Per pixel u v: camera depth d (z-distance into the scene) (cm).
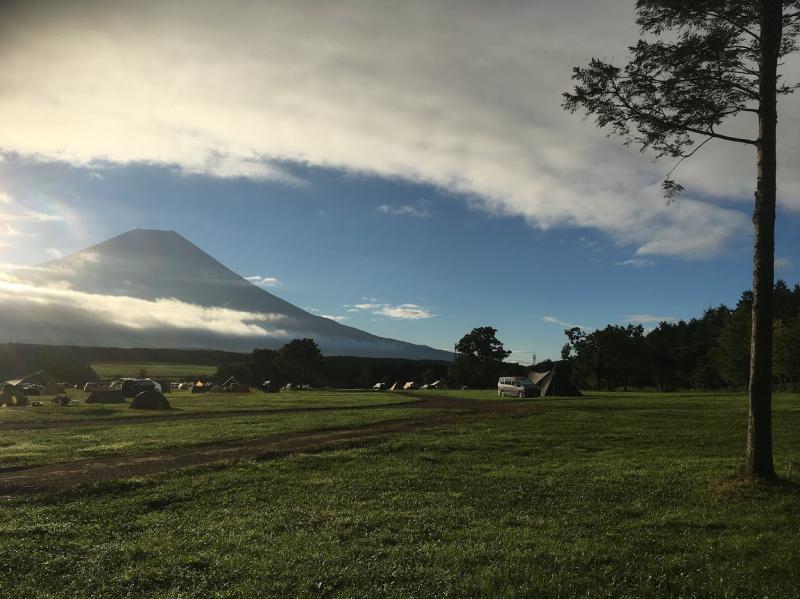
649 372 12362
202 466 1709
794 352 7019
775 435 2259
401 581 810
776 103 1367
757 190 1366
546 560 873
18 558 936
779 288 13025
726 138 1403
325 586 802
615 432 2478
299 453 1964
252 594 780
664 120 1434
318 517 1155
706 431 2464
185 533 1071
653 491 1334
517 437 2330
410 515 1152
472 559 881
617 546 932
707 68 1423
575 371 12200
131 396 5953
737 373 8462
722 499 1230
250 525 1113
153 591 808
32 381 8769
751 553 893
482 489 1392
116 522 1162
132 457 1944
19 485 1480
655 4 1384
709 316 14962
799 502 1162
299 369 14612
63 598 788
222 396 6775
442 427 2766
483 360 13775
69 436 2494
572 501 1260
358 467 1716
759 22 1370
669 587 780
